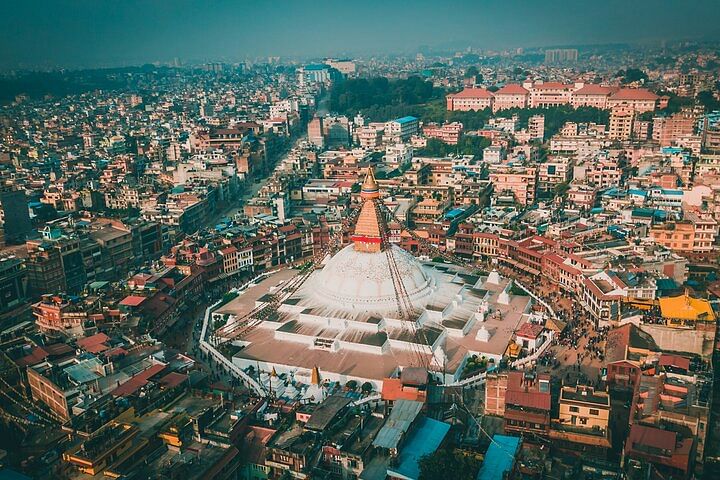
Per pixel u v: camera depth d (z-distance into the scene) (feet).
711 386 393.91
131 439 368.68
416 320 575.38
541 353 531.50
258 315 619.67
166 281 639.35
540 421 382.83
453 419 410.93
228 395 441.27
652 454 338.54
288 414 414.62
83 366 447.83
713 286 590.55
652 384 402.93
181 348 582.76
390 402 434.71
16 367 461.37
